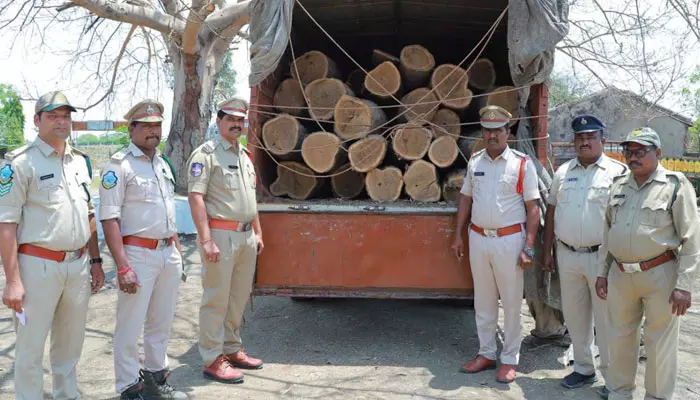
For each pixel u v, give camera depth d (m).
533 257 3.55
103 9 8.97
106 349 4.16
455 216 3.91
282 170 4.47
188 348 4.23
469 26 5.19
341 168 4.50
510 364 3.57
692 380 3.55
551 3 3.59
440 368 3.79
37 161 2.65
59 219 2.68
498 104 4.31
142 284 3.02
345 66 6.02
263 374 3.68
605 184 3.36
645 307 2.89
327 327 4.72
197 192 3.38
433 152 4.18
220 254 3.44
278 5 3.84
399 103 4.39
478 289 3.69
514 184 3.50
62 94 2.70
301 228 3.97
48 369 3.66
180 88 10.98
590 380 3.50
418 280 3.93
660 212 2.76
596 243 3.32
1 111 27.27
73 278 2.77
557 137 20.03
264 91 4.30
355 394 3.35
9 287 2.57
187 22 9.32
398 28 5.45
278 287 4.00
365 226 3.94
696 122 23.83
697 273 2.68
